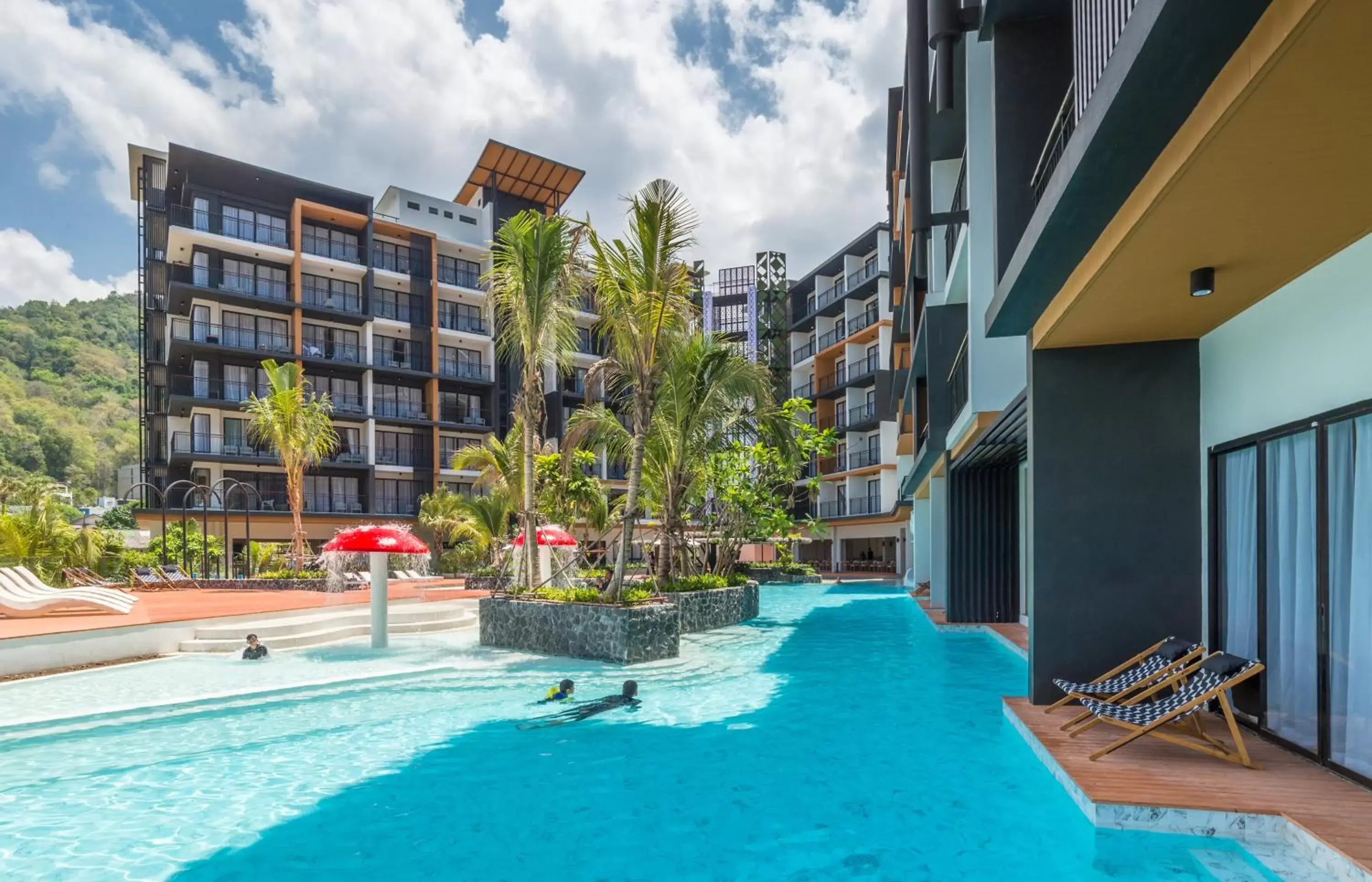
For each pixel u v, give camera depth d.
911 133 8.91
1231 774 4.86
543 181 44.72
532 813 4.81
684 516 17.58
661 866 4.02
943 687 8.83
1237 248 4.59
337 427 36.88
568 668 9.79
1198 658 5.66
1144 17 2.90
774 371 52.81
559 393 40.91
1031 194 7.51
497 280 13.67
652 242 11.02
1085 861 3.99
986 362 9.78
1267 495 5.63
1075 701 6.64
